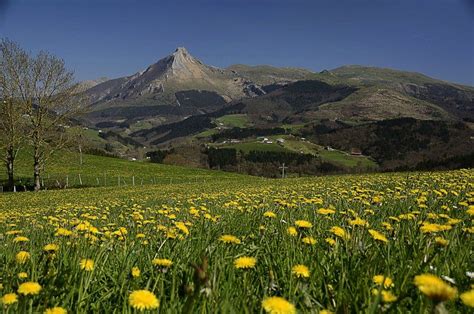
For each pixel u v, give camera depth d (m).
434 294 1.77
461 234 4.10
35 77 51.41
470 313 2.34
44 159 54.41
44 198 34.47
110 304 2.87
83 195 36.31
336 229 3.83
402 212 6.59
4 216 12.00
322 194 12.45
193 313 2.44
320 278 3.04
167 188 41.69
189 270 3.16
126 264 3.64
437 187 11.52
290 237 4.11
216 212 8.66
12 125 51.16
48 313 2.23
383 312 2.15
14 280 3.15
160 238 4.77
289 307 2.03
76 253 3.58
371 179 23.28
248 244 4.43
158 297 2.79
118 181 68.38
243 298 2.58
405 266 3.01
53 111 53.00
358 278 2.90
